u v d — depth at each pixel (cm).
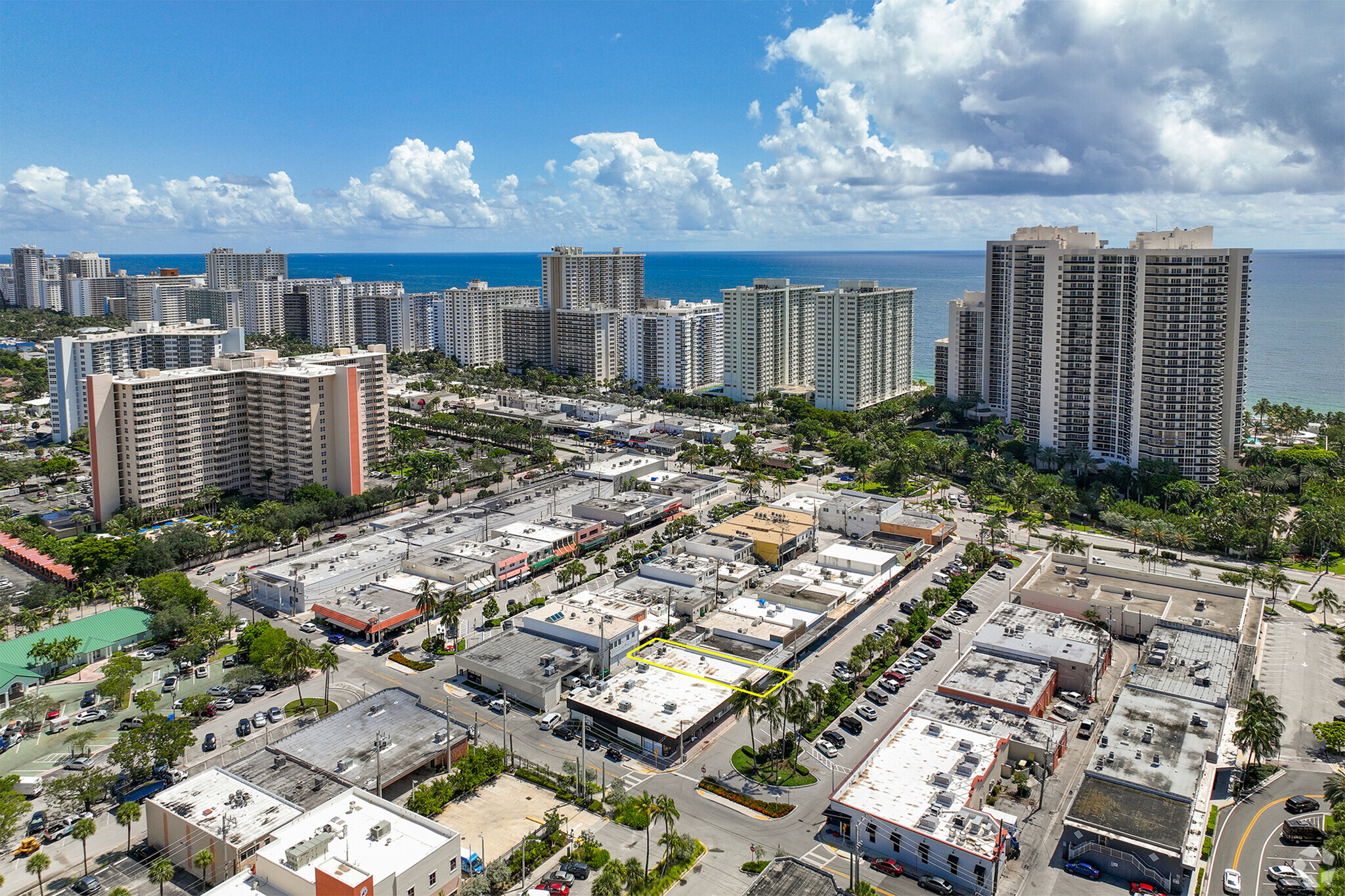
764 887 14175
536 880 15188
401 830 15200
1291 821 16762
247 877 14388
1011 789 17962
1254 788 17875
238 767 17662
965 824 15650
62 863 15788
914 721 19400
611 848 16150
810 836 16612
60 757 19088
